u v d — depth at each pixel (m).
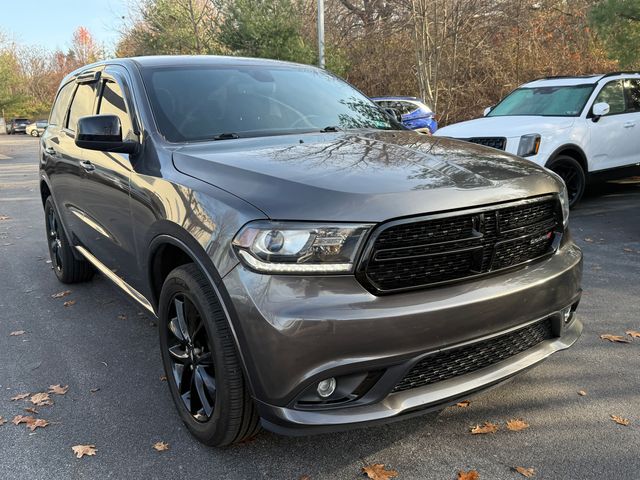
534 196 2.62
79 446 2.78
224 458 2.67
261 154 2.80
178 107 3.37
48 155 4.97
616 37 11.22
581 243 6.25
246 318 2.24
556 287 2.67
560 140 7.52
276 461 2.64
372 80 23.25
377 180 2.39
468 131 7.90
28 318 4.54
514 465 2.55
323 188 2.30
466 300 2.33
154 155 3.08
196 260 2.49
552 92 8.56
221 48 24.67
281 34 20.34
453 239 2.35
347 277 2.21
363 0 24.77
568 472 2.49
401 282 2.28
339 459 2.64
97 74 4.23
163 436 2.87
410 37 21.48
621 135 8.15
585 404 3.03
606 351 3.64
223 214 2.38
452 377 2.48
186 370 2.86
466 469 2.53
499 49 20.44
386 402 2.31
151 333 4.18
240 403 2.45
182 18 26.38
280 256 2.19
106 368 3.63
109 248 3.75
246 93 3.65
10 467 2.65
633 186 9.66
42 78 74.19
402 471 2.54
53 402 3.22
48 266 6.07
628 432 2.77
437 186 2.38
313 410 2.24
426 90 18.84
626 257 5.68
